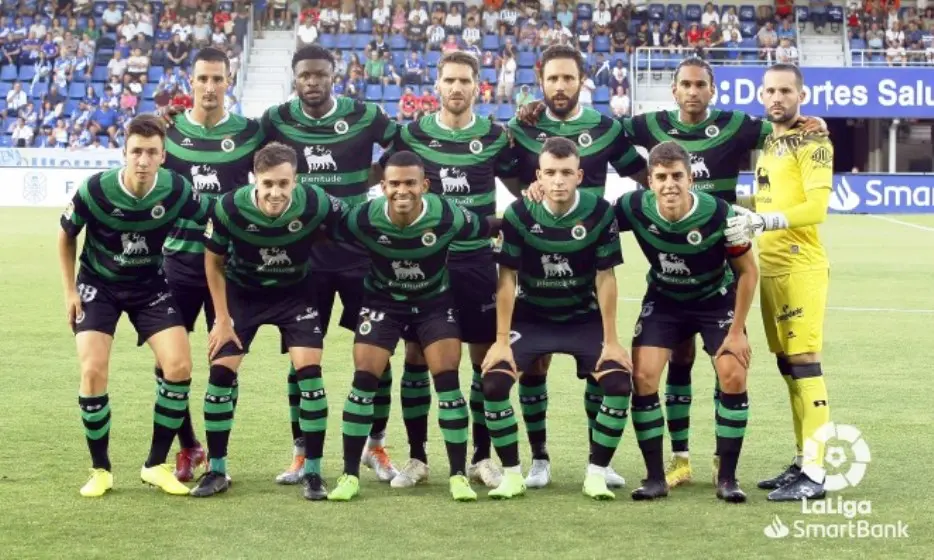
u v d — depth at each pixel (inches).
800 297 251.4
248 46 1337.4
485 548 205.3
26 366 390.3
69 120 1244.5
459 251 265.1
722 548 205.8
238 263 252.8
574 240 248.1
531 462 277.9
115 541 208.8
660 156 240.1
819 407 247.9
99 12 1363.2
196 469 272.7
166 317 252.7
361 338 250.7
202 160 272.8
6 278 622.5
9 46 1311.5
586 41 1323.8
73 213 245.4
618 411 243.9
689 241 243.6
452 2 1359.5
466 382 373.7
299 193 248.7
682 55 1320.1
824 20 1358.3
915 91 1154.0
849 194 1147.3
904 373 391.5
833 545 207.8
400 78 1288.1
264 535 213.6
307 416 245.0
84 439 291.1
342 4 1362.0
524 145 275.6
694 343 261.7
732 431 243.9
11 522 220.2
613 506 236.8
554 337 254.7
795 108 255.0
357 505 237.6
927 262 738.2
